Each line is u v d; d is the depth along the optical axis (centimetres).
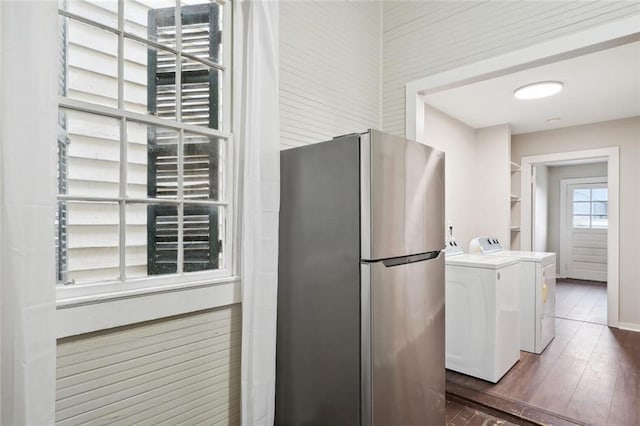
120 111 130
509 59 193
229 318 159
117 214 130
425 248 159
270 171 158
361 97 238
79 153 122
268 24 158
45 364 96
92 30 125
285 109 188
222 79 164
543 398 239
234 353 161
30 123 95
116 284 126
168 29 146
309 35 202
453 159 428
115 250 129
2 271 92
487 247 362
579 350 331
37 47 96
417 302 154
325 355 145
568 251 733
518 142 518
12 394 93
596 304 513
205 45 158
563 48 175
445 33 221
